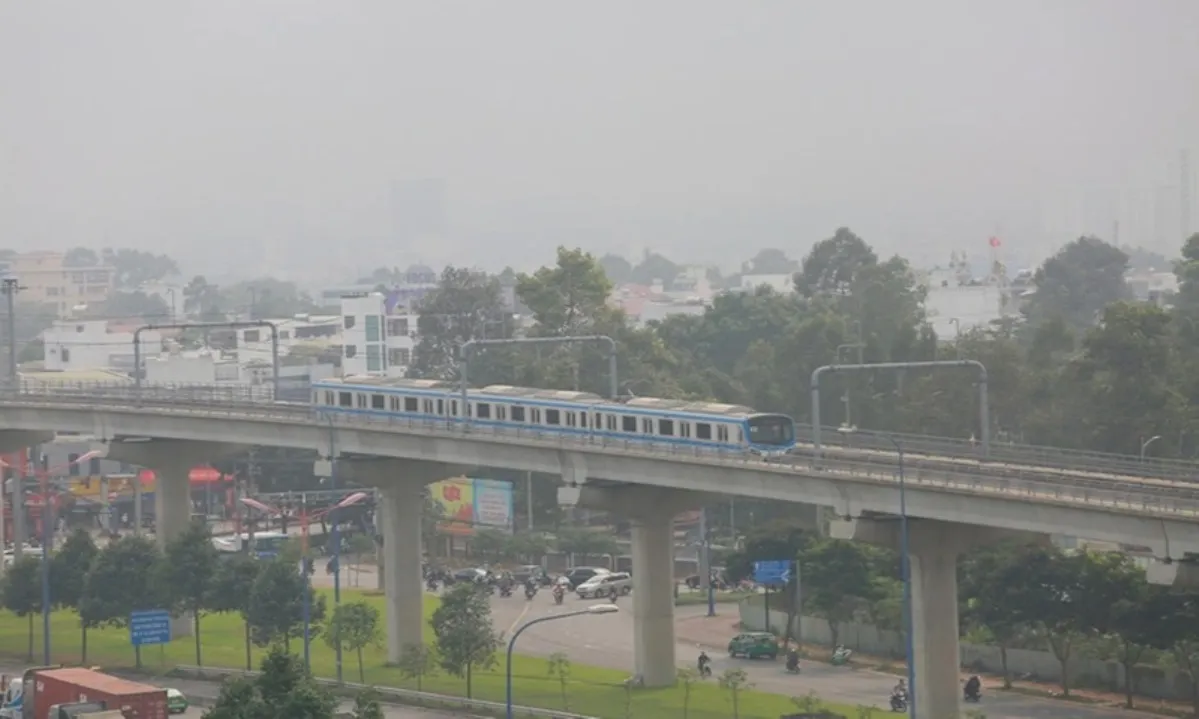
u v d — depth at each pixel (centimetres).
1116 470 15975
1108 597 16875
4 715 14962
